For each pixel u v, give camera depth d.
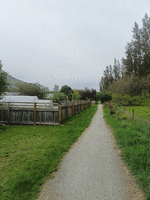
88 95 58.34
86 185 3.15
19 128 9.20
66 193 2.90
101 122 11.86
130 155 4.43
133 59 44.59
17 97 15.07
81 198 2.74
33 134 7.62
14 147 5.60
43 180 3.39
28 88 28.22
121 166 4.00
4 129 8.91
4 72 9.75
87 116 15.55
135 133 6.29
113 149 5.40
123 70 58.25
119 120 10.59
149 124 6.88
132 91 35.97
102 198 2.72
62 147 5.54
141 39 43.97
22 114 10.64
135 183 3.15
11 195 2.87
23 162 4.31
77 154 4.99
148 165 3.66
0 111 10.71
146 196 2.68
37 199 2.76
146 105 31.55
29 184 3.20
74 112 16.08
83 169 3.89
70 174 3.65
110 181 3.27
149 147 4.63
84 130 8.84
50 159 4.48
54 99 16.72
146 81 36.38
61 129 8.80
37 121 10.50
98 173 3.65
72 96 38.25
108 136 7.34
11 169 3.89
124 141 5.79
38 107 10.54
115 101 34.38
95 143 6.21
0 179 3.44
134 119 9.04
